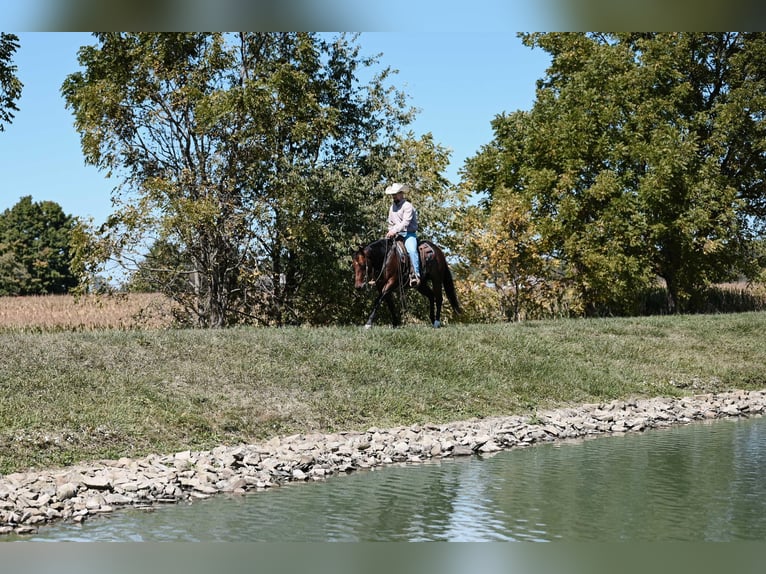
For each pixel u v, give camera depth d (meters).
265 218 28.09
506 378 17.77
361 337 18.00
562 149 36.47
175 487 10.30
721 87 40.97
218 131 28.52
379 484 10.92
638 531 8.71
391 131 32.88
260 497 10.23
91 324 35.34
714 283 41.69
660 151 34.88
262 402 14.31
